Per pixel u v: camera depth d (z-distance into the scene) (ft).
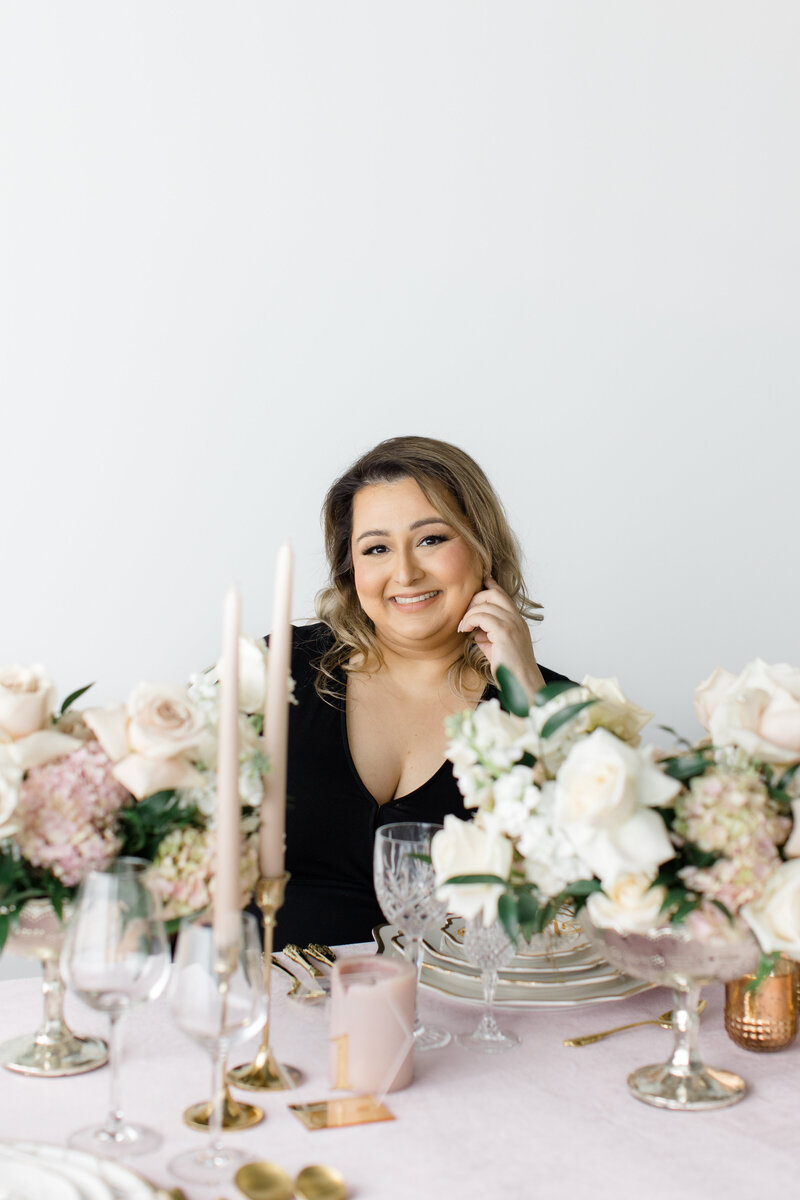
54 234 8.39
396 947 4.27
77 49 8.39
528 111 9.39
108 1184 2.66
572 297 9.55
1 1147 2.79
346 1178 2.88
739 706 3.31
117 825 3.31
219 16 8.67
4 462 8.36
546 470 9.54
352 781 6.28
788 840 3.20
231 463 8.84
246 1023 2.83
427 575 6.31
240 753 3.26
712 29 9.86
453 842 3.31
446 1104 3.29
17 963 7.70
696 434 9.92
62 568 8.51
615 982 3.99
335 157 8.96
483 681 6.59
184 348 8.70
